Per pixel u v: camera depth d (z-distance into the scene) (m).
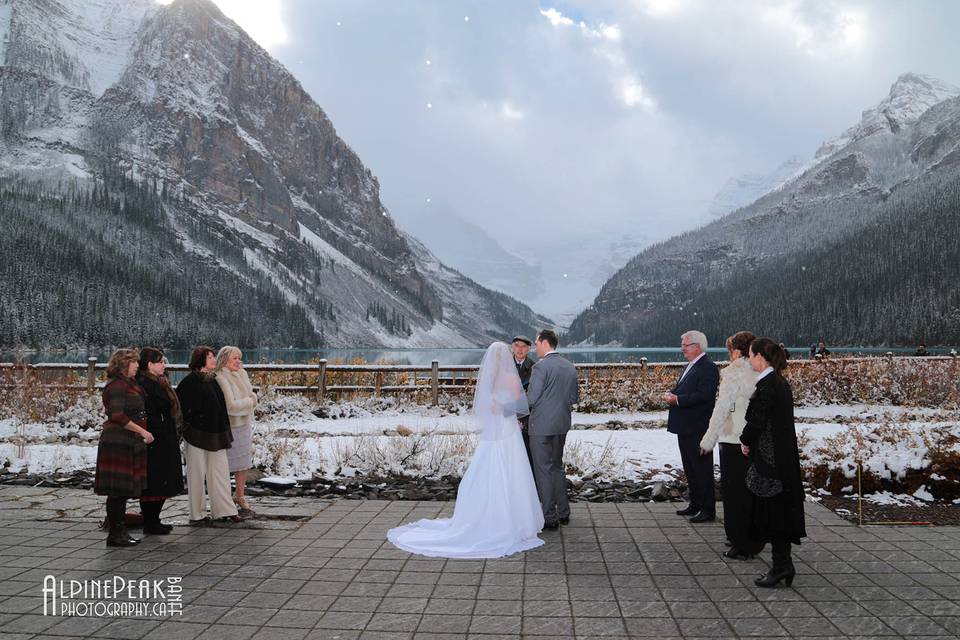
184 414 6.06
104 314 109.06
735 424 5.14
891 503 6.84
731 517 5.12
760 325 165.00
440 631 3.76
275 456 8.33
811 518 6.27
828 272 180.50
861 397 15.71
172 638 3.69
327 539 5.66
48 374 14.72
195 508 6.16
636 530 5.91
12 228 126.31
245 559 5.11
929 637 3.67
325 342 183.75
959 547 5.38
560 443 6.09
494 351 5.78
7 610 4.08
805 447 7.98
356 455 8.53
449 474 8.08
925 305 127.38
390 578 4.68
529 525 5.50
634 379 15.57
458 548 5.30
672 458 8.86
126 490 5.43
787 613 4.01
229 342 134.38
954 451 7.23
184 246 182.38
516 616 3.97
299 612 4.05
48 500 7.09
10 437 11.11
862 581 4.57
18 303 100.06
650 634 3.71
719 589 4.43
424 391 15.39
